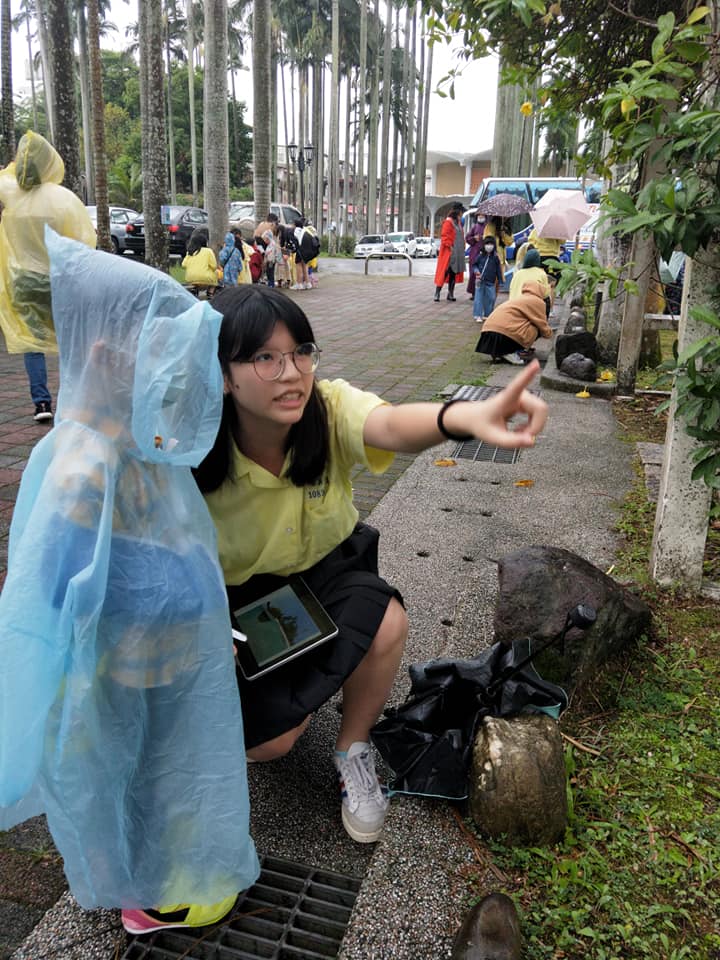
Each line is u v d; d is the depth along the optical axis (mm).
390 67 44562
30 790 1635
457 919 1812
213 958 1843
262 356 1686
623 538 3930
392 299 14688
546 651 2549
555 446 5531
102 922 1914
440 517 4230
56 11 10164
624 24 3850
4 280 4949
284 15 42219
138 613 1550
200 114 50219
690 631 3018
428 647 2977
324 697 1914
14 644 1430
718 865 1972
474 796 2041
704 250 2910
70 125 10633
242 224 18812
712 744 2410
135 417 1476
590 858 1969
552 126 4430
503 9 3113
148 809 1648
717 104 2818
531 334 8266
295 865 2066
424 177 45938
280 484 1909
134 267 1528
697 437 2795
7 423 5883
